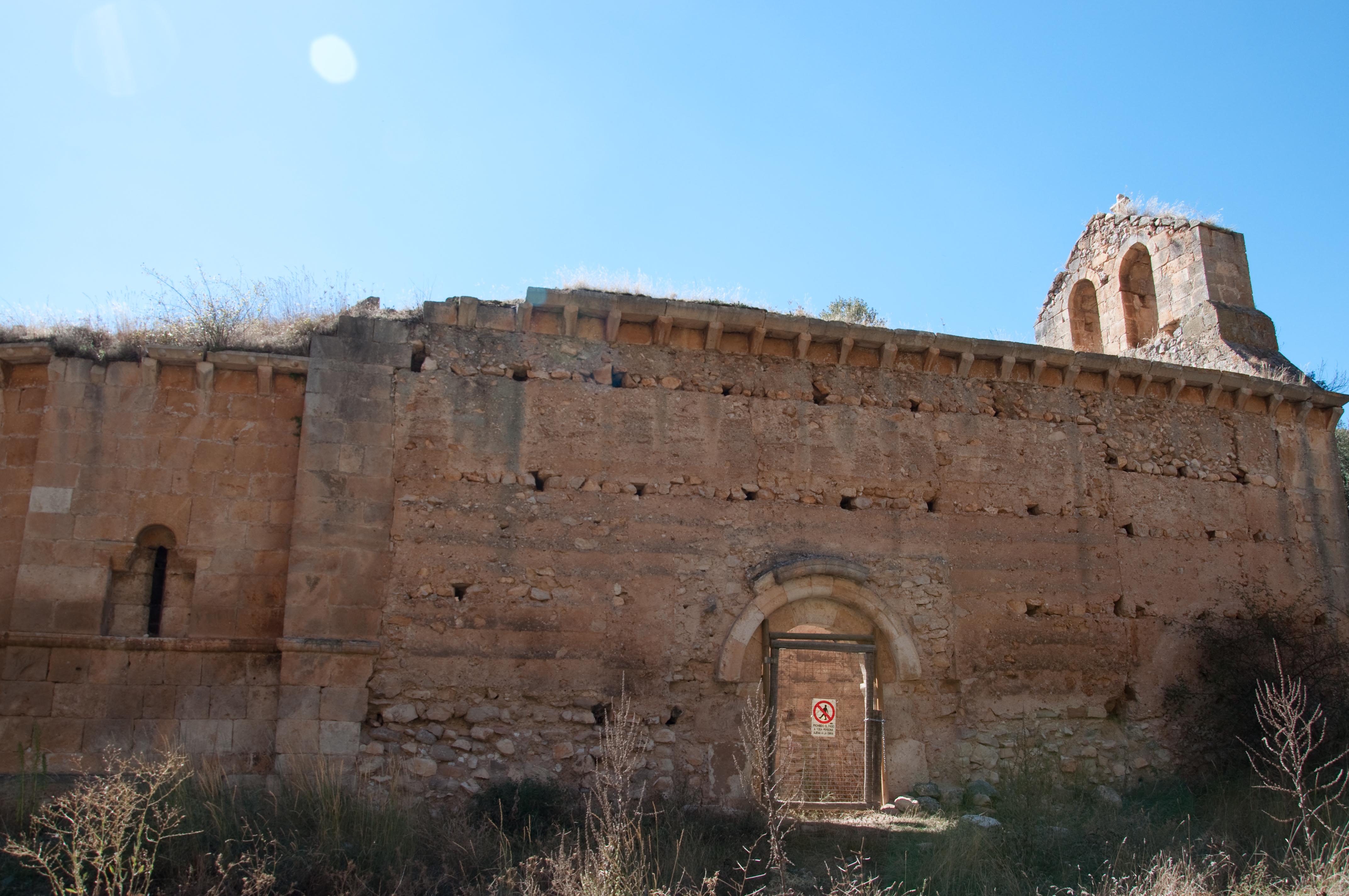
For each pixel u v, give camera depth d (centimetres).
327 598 1179
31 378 1230
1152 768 1416
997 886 964
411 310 1345
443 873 943
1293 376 1719
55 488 1178
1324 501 1658
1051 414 1512
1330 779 1321
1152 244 2023
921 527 1398
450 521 1237
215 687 1150
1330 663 1473
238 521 1209
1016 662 1398
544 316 1333
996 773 1338
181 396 1230
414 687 1180
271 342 1269
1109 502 1511
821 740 1827
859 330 1412
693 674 1261
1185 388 1614
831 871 1018
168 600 1189
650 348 1361
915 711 1336
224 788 1062
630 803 1159
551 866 904
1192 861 990
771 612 1306
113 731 1122
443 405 1271
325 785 1066
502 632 1218
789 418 1381
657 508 1302
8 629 1141
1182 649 1488
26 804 980
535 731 1198
